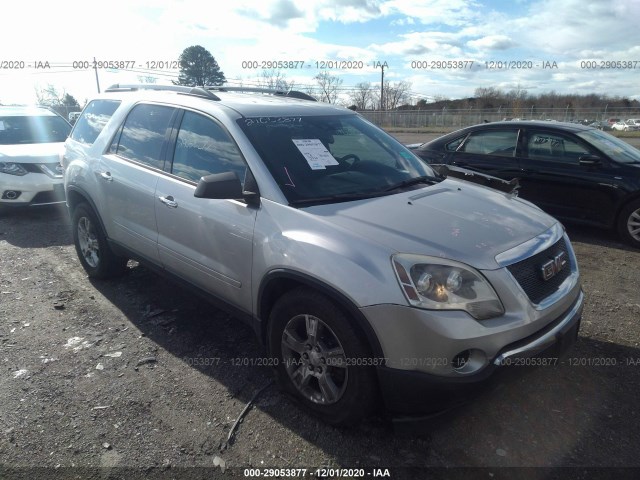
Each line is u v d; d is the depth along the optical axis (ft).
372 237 8.75
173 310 14.53
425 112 131.13
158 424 9.61
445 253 8.41
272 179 10.27
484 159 24.86
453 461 8.75
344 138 12.48
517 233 9.55
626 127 117.19
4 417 9.73
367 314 8.23
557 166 22.79
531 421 9.76
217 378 11.16
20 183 23.94
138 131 14.23
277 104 12.64
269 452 8.94
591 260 19.56
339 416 9.18
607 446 9.07
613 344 12.74
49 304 14.85
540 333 8.91
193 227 11.66
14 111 29.53
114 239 15.03
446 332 7.89
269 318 10.14
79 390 10.64
